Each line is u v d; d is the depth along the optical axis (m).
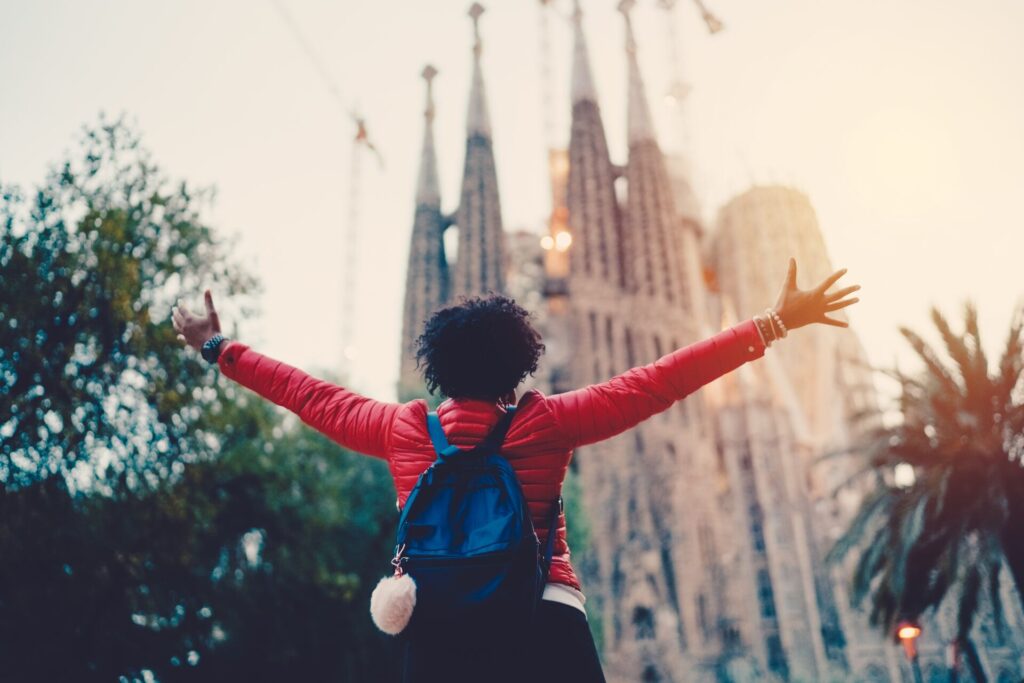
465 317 2.45
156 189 21.30
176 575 22.00
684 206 121.81
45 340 18.69
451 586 2.00
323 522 27.36
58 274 19.00
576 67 121.06
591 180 111.94
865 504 21.30
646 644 85.19
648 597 87.12
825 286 2.48
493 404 2.40
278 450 26.64
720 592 91.31
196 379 21.55
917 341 19.75
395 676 30.97
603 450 94.06
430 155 122.44
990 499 18.06
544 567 2.17
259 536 26.77
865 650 81.31
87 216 19.28
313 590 28.08
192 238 21.53
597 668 2.16
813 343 105.88
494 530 2.05
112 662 20.84
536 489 2.24
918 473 20.02
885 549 20.73
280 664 29.36
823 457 22.59
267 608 26.97
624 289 108.75
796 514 93.81
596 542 88.88
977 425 18.92
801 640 87.19
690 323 106.50
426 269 113.31
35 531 18.38
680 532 91.44
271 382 2.62
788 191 115.62
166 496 20.50
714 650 88.00
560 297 109.69
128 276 19.38
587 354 101.62
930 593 19.89
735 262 116.12
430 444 2.32
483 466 2.21
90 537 19.34
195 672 24.38
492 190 115.50
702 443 98.81
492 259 110.69
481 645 1.98
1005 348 19.02
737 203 117.88
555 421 2.29
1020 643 22.91
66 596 19.31
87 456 19.12
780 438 97.88
